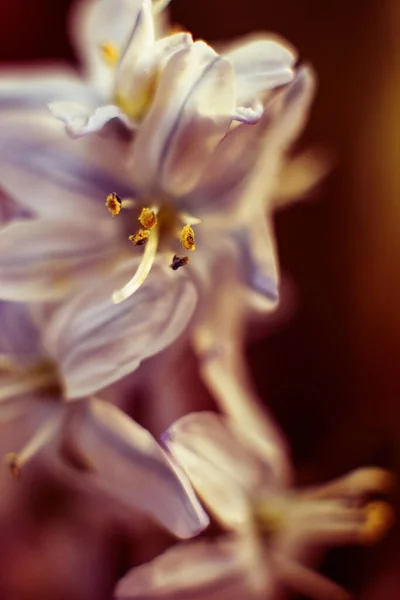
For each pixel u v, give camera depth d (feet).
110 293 1.04
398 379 1.36
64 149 1.05
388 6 1.40
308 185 1.22
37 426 1.09
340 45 1.41
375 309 1.38
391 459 1.34
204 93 1.01
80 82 1.08
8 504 1.21
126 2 1.10
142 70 1.01
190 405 1.16
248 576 1.16
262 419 1.18
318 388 1.36
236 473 1.14
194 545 1.13
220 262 1.07
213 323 1.10
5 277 1.04
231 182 1.04
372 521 1.20
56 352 1.06
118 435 1.05
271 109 1.02
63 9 1.42
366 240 1.39
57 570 1.22
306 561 1.26
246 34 1.41
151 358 1.09
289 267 1.38
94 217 1.06
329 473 1.33
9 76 1.11
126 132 1.04
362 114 1.40
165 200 1.06
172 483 1.02
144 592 1.11
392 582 1.29
